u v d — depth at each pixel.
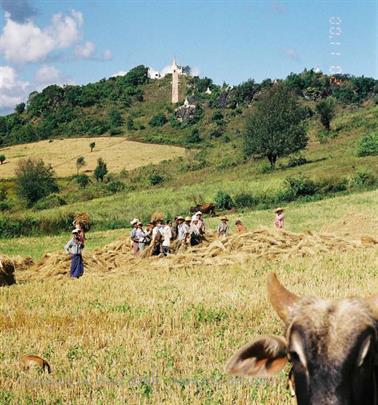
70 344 13.61
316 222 45.94
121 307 16.58
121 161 141.50
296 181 63.72
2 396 10.62
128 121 193.62
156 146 156.50
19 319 16.16
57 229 58.94
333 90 166.50
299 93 168.00
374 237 29.16
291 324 4.09
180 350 12.76
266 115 90.62
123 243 32.16
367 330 3.89
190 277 21.84
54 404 10.39
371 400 3.91
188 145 157.75
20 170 103.50
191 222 30.70
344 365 3.81
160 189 89.69
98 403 9.96
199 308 15.56
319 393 3.79
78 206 82.94
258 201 63.69
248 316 15.05
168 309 15.88
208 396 9.95
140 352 12.71
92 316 15.87
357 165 76.69
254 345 4.40
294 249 26.19
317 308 4.09
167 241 28.78
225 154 121.69
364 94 158.50
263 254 25.80
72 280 23.30
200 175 101.06
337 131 111.25
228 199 64.31
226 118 174.62
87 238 49.59
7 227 58.28
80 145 162.50
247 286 19.34
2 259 25.34
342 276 19.91
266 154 91.25
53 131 198.00
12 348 13.37
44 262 30.42
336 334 3.89
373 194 57.38
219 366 11.41
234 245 27.36
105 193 99.00
